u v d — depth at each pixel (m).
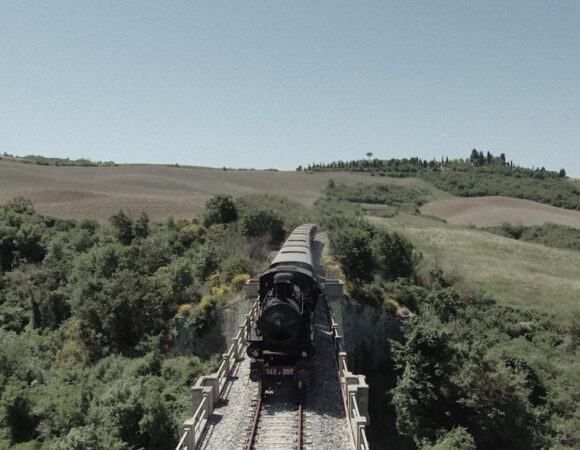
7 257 48.59
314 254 43.38
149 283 35.22
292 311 17.17
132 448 20.59
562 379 31.45
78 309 35.25
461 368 25.20
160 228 54.91
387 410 28.12
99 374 29.52
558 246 80.44
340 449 13.83
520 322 39.81
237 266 37.38
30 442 23.44
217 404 16.77
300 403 16.53
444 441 22.25
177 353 31.64
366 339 33.00
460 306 39.28
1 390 27.62
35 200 74.69
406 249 42.28
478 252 65.44
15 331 38.47
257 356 17.41
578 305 44.56
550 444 25.08
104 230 54.78
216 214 53.56
